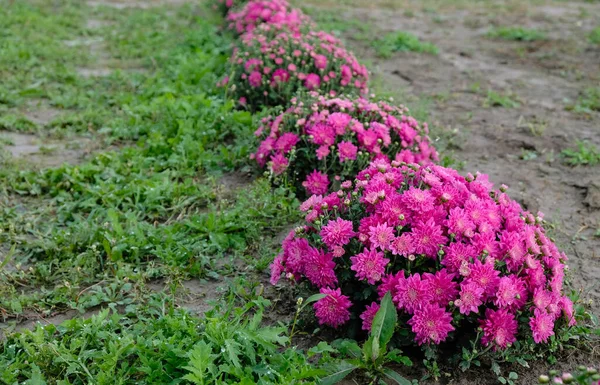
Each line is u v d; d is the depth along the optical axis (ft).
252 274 12.24
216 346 9.38
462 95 23.63
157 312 10.78
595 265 12.96
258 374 9.01
